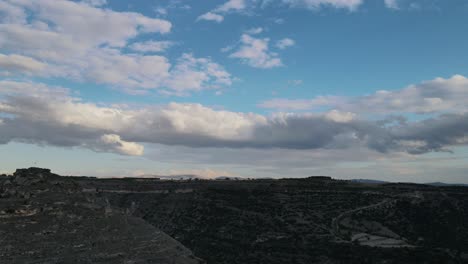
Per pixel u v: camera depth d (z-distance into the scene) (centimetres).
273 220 17138
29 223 7419
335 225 16338
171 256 8406
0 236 6856
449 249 14088
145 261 7725
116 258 7444
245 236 15850
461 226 16725
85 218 8325
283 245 14600
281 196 19800
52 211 7981
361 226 16300
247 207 18612
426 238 15375
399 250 13462
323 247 14175
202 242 15675
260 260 13575
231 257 14075
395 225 16512
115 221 8781
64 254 6988
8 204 7656
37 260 6581
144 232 8969
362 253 13375
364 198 19312
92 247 7500
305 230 15875
